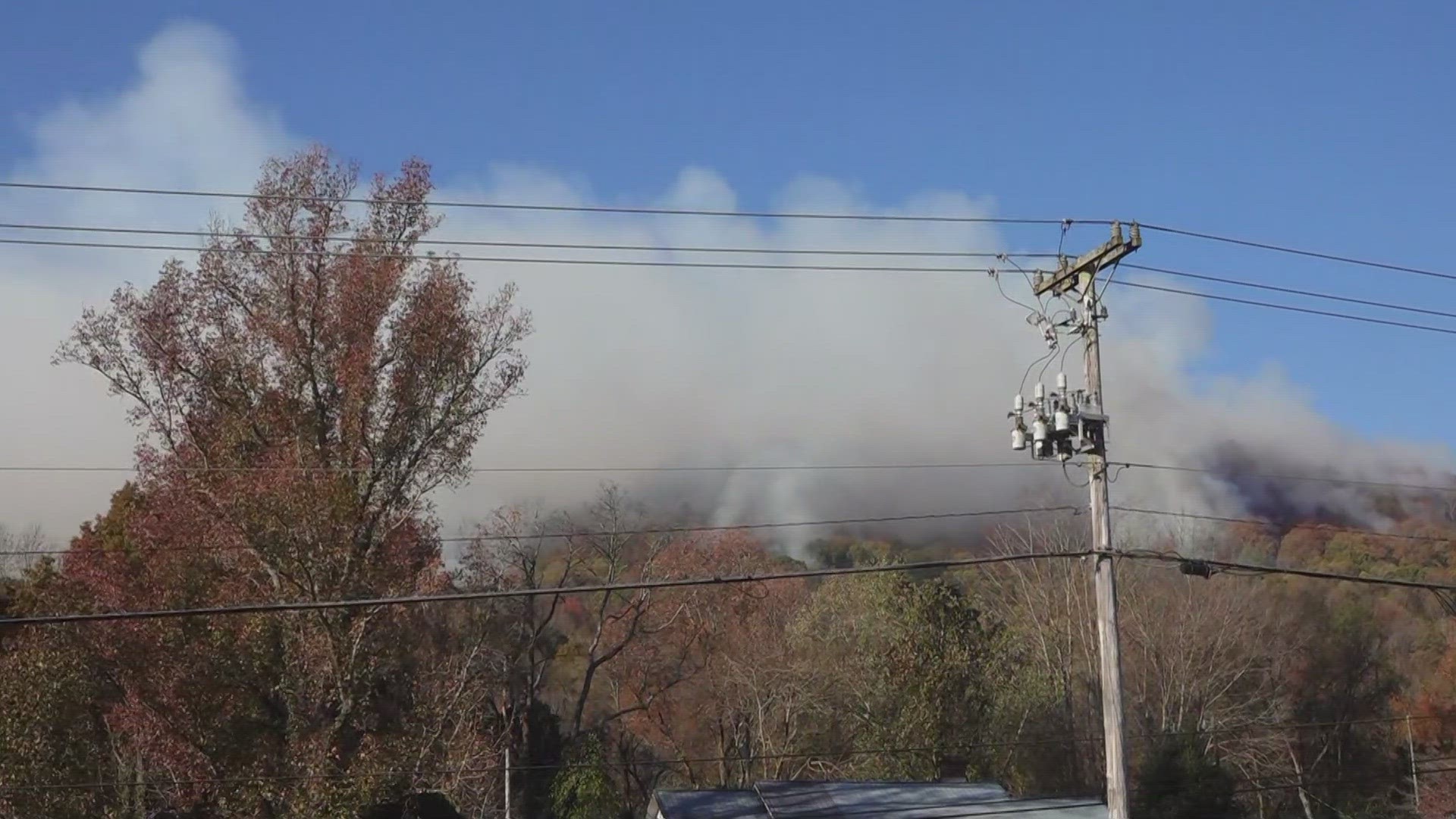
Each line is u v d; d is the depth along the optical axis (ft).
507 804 124.26
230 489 102.06
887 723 150.82
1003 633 167.12
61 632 102.27
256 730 104.99
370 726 106.11
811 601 172.76
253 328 110.83
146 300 109.81
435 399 112.37
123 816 104.27
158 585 103.60
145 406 110.73
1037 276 70.90
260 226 113.09
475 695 112.16
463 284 113.19
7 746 101.35
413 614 108.99
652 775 170.50
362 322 111.04
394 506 110.63
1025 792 153.17
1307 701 175.94
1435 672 179.42
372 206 115.03
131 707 101.96
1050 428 68.39
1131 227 68.23
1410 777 167.32
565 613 181.37
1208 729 156.35
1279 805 166.81
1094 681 161.38
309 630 100.63
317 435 111.55
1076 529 167.84
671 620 159.33
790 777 153.89
